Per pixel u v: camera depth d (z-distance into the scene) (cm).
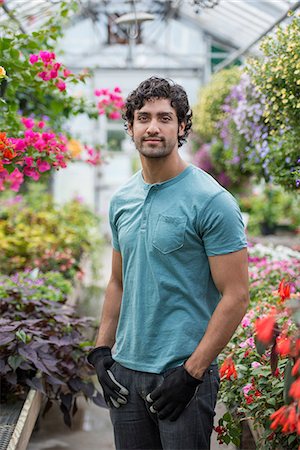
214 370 228
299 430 195
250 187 916
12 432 298
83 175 1248
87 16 1156
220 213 214
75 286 598
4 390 343
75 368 373
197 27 1153
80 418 413
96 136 1230
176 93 224
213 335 212
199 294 221
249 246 649
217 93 727
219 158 768
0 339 330
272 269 494
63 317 383
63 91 425
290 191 429
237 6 774
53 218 761
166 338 221
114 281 253
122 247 233
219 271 215
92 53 1174
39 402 350
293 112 367
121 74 1180
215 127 720
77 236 711
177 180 225
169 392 212
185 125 231
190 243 218
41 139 345
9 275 575
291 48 357
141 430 232
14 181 442
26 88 439
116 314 250
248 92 473
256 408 261
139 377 226
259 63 395
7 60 379
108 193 1253
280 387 253
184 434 218
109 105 518
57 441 377
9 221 728
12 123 389
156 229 221
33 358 327
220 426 292
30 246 611
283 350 203
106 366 238
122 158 1242
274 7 707
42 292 454
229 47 1160
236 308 213
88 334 516
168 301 221
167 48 1174
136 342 225
